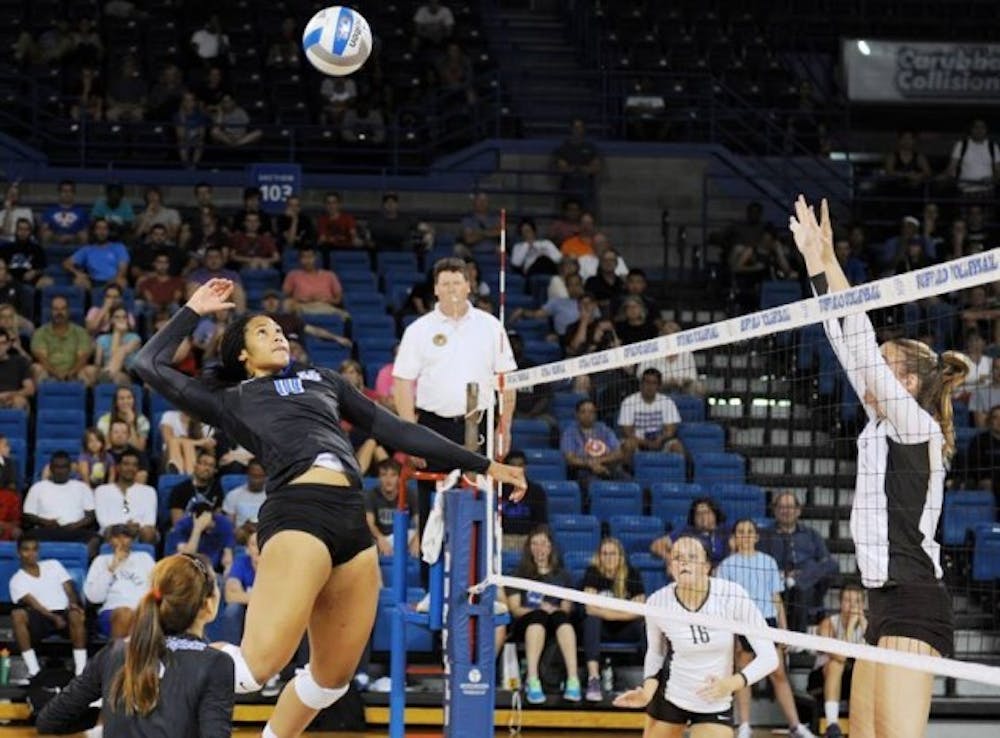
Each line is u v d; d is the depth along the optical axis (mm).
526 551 15258
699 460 16484
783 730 15336
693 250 23875
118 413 17469
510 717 15039
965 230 23875
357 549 7547
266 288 21594
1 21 26734
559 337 20594
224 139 25016
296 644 7371
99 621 15547
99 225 21594
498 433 10648
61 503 16469
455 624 10391
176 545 15977
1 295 20281
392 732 11312
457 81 26688
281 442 7504
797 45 29109
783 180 25344
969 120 28812
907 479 7258
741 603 10531
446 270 11156
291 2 27953
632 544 15922
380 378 16766
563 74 26531
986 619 14961
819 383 17656
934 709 15086
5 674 15258
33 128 24719
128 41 26859
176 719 6574
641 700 10688
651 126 25656
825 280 7812
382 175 25125
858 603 14242
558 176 25297
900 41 28297
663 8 28828
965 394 17594
